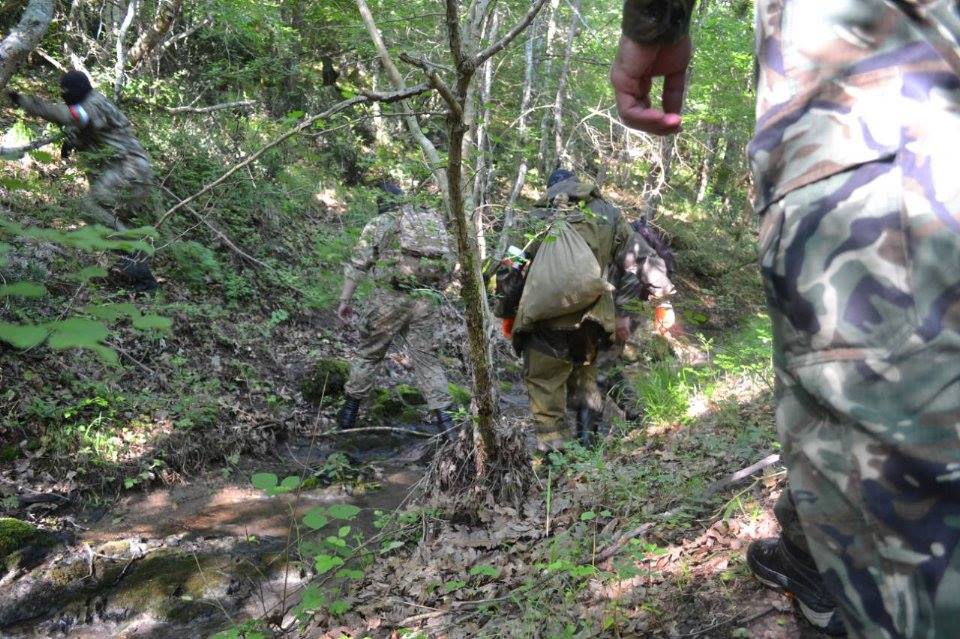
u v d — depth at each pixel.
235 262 7.45
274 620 3.17
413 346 5.46
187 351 6.16
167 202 7.02
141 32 8.64
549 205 4.64
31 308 4.74
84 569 3.82
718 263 13.50
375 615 3.03
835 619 2.00
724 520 2.99
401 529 3.72
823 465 0.97
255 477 2.66
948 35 0.98
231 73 8.73
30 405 4.84
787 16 1.06
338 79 11.59
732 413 4.71
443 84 2.38
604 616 2.49
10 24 7.97
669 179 13.48
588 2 10.73
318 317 7.85
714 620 2.33
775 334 1.05
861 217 0.95
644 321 5.95
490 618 2.80
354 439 5.94
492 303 4.83
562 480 4.29
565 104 11.01
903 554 0.90
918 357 0.90
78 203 5.78
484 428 3.89
